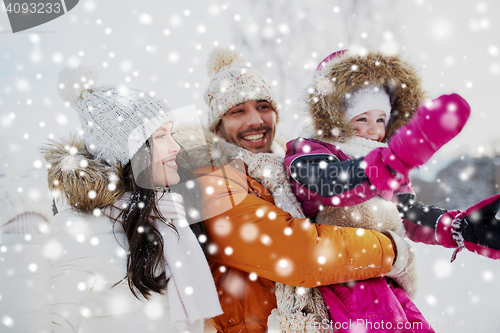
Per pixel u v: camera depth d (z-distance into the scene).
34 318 0.75
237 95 1.30
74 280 0.85
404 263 1.02
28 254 0.77
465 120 0.78
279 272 0.92
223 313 1.04
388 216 1.08
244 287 1.04
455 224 1.16
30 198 0.79
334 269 0.92
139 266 0.91
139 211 0.95
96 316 0.93
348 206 1.06
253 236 0.94
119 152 0.97
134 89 1.05
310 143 1.17
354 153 1.16
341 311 0.97
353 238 0.95
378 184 0.92
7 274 0.74
